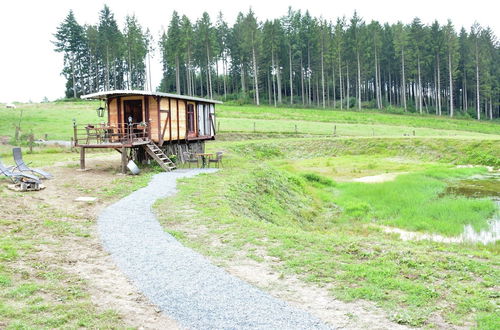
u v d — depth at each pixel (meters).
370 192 22.80
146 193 16.42
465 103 96.56
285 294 7.10
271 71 101.81
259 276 7.94
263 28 97.94
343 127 57.59
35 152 32.56
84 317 6.10
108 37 95.81
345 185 25.50
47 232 10.64
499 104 97.81
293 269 8.32
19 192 15.33
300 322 6.07
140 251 9.34
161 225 11.73
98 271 8.05
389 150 42.44
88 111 61.47
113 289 7.21
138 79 109.12
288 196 21.23
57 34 102.69
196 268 8.30
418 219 17.22
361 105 98.50
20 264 8.14
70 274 7.81
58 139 40.94
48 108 65.19
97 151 34.38
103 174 21.03
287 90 111.19
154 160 24.97
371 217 18.34
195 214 13.02
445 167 33.59
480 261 9.21
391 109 85.31
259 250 9.55
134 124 23.88
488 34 108.19
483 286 7.66
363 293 7.12
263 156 40.34
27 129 45.81
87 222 11.92
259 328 5.88
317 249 9.70
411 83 108.44
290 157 41.97
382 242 10.59
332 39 95.19
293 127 55.69
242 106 85.62
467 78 99.19
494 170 32.91
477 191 23.91
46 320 5.92
